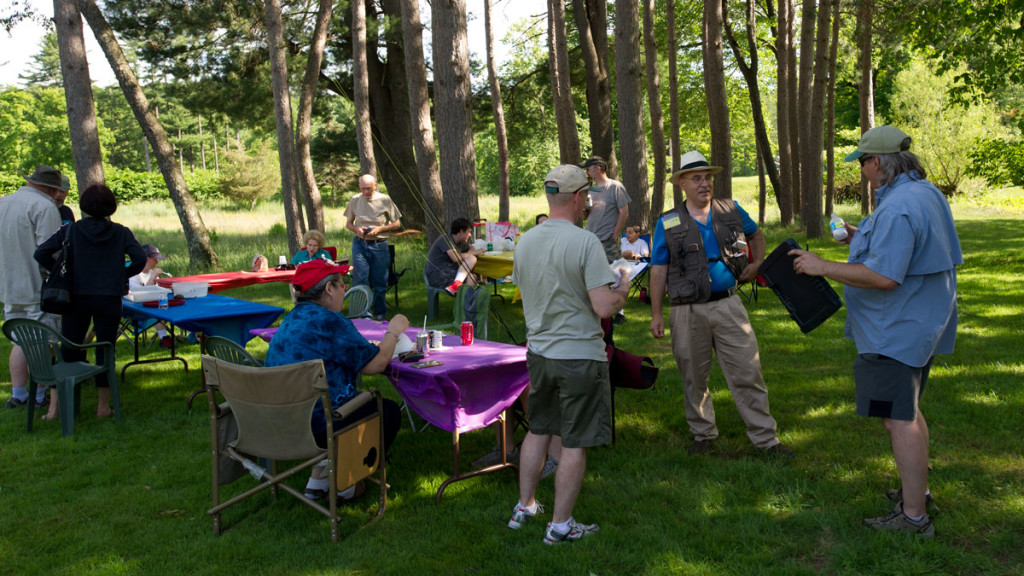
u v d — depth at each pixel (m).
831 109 19.52
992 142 15.30
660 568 3.17
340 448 3.50
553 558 3.27
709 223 4.25
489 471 4.10
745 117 28.88
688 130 27.77
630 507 3.77
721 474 4.09
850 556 3.17
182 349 7.86
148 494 4.19
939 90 28.09
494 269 8.83
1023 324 7.30
